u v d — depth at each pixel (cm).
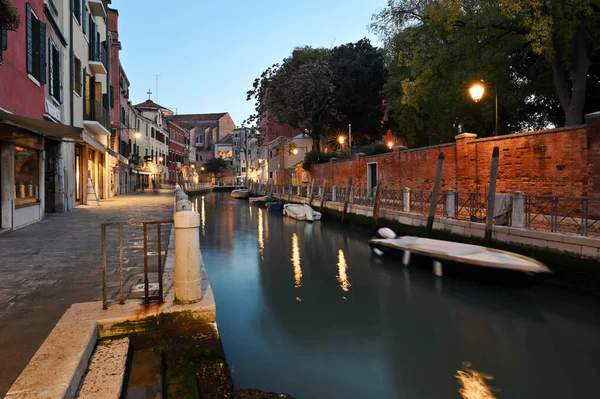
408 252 979
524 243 852
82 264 545
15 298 399
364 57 3147
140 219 1079
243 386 443
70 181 1388
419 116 2236
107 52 2081
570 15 1108
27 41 915
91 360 295
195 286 376
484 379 473
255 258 1179
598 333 606
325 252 1279
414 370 490
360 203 1900
